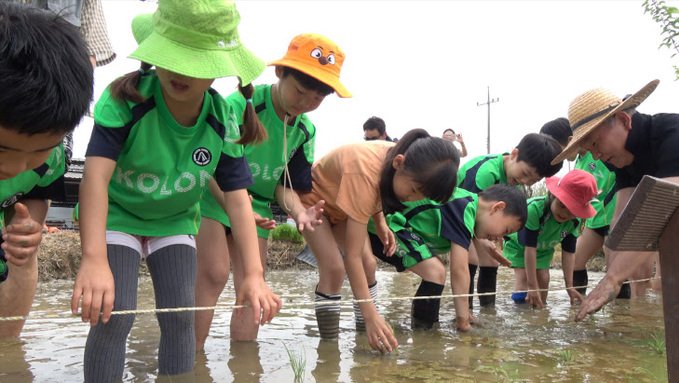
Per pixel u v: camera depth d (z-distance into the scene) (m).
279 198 3.17
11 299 2.48
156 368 2.40
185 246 2.33
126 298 2.06
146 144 2.11
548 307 4.40
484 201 3.61
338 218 3.34
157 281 2.30
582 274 5.17
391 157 2.75
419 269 3.46
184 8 1.89
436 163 2.62
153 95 2.12
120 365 2.09
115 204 2.21
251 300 2.12
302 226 2.87
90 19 3.12
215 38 1.96
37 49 1.28
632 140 3.01
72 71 1.36
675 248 1.51
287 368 2.43
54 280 5.79
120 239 2.17
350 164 2.90
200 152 2.22
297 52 2.84
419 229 3.58
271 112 2.97
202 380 2.22
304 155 3.16
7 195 2.04
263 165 3.02
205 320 2.75
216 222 2.80
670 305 1.54
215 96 2.28
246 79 2.07
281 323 3.49
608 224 4.86
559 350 2.85
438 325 3.54
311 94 2.82
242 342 2.93
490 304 4.42
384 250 3.49
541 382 2.28
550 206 4.34
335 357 2.65
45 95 1.26
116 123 2.02
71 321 3.34
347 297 4.71
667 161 2.90
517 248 4.79
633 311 4.17
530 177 4.06
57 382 2.16
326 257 3.13
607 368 2.51
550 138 4.07
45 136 1.33
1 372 2.28
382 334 2.72
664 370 2.48
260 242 3.10
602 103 3.02
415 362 2.58
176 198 2.23
